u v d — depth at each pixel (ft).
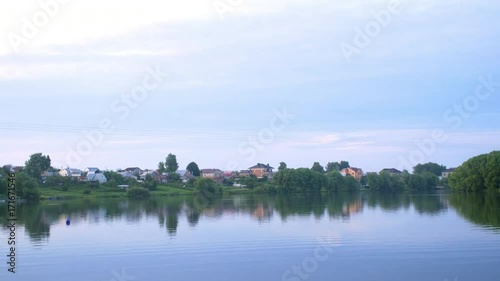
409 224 224.74
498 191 450.71
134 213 302.86
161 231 215.51
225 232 208.64
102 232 214.48
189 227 228.22
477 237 181.06
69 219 267.39
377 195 496.23
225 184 584.40
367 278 130.82
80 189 496.64
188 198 465.06
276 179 530.68
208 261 151.94
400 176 584.40
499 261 143.95
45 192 463.01
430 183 585.63
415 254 155.02
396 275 132.87
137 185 530.68
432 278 129.90
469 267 138.72
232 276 135.44
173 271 141.28
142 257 158.61
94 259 156.56
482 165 458.91
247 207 343.26
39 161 537.24
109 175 593.42
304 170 543.39
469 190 475.72
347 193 554.05
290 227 221.66
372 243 174.70
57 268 146.10
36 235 206.80
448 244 168.76
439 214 269.03
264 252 163.73
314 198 455.63
